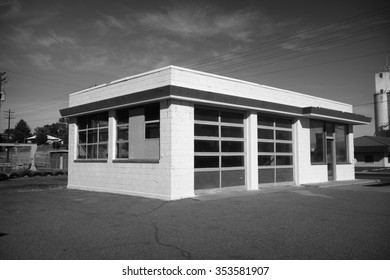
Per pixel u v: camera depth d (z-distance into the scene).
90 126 16.08
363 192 13.91
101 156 15.24
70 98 17.17
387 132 48.59
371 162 43.59
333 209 9.71
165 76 12.27
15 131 85.44
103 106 14.37
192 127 12.55
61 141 65.69
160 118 12.28
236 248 5.96
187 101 12.36
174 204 10.80
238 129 14.59
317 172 18.30
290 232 7.02
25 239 6.68
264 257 5.49
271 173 15.95
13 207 10.53
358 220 8.18
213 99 12.77
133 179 13.29
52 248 6.07
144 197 12.61
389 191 14.30
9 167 35.53
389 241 6.33
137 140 13.37
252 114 14.82
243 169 14.62
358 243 6.19
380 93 49.50
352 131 21.25
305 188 15.45
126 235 6.90
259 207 10.10
